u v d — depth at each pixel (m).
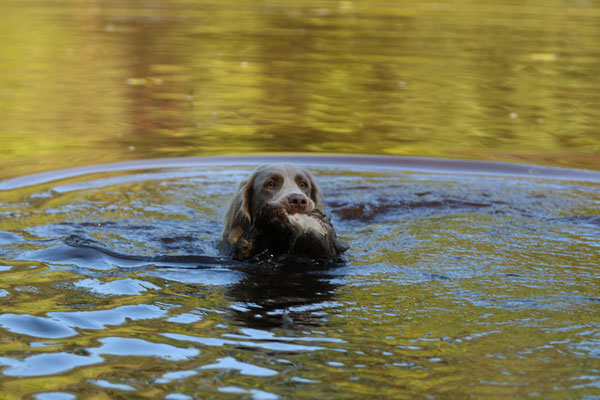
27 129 20.30
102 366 7.47
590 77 28.50
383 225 13.20
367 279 10.34
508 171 17.09
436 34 38.72
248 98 24.78
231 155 18.14
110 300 9.38
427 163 17.69
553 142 19.69
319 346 7.99
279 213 10.83
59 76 27.70
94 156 17.80
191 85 26.73
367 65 30.55
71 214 13.51
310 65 30.53
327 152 18.53
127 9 47.31
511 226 13.00
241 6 50.22
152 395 6.87
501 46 35.06
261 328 8.51
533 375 7.25
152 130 20.56
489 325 8.56
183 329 8.47
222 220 13.59
